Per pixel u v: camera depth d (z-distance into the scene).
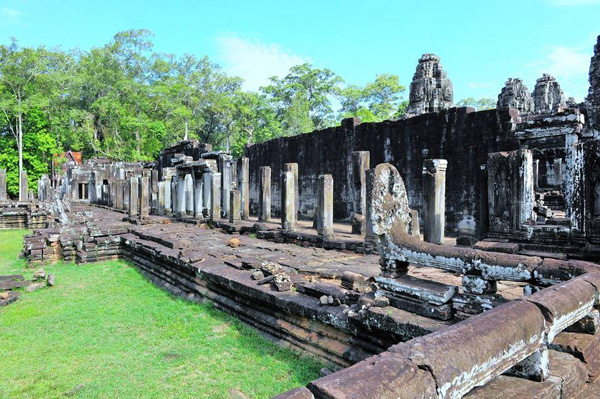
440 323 3.86
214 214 14.91
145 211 17.25
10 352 5.59
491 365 2.29
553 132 8.12
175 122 46.09
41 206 23.14
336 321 4.81
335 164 16.89
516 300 2.86
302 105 49.00
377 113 51.41
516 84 24.64
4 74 36.59
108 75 44.09
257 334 6.00
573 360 3.16
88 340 5.96
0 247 15.70
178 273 8.81
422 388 1.93
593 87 14.28
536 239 6.85
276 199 20.80
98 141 44.25
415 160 13.46
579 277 3.46
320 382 1.85
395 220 4.52
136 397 4.34
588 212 6.29
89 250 12.05
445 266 4.00
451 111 12.28
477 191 11.53
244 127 50.59
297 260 8.27
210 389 4.45
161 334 6.14
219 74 51.22
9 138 38.28
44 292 8.70
